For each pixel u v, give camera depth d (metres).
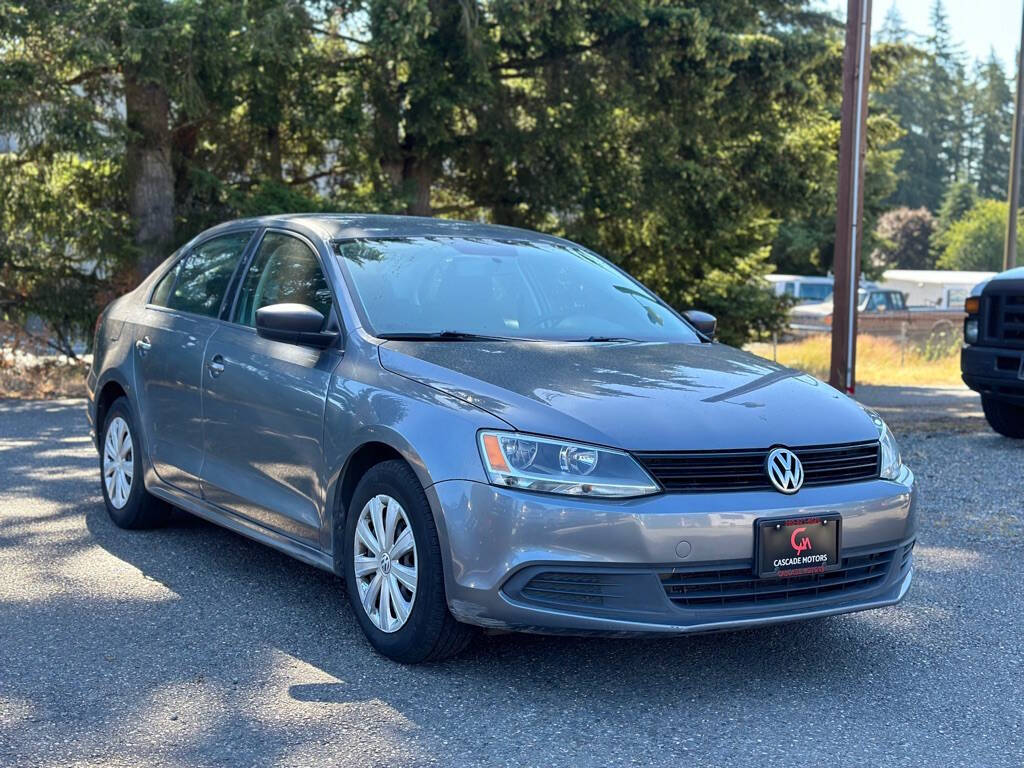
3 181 13.61
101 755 3.21
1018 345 9.07
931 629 4.59
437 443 3.80
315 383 4.44
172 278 6.05
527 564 3.58
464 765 3.18
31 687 3.74
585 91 15.30
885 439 4.21
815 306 31.89
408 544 3.91
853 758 3.29
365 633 4.13
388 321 4.52
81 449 8.65
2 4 11.40
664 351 4.60
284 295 4.97
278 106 14.14
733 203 17.30
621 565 3.56
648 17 14.65
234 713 3.54
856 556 3.91
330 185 16.38
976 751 3.37
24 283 14.23
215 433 5.10
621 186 16.66
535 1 13.75
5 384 13.71
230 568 5.26
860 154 11.02
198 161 14.90
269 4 12.88
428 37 14.03
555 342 4.58
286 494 4.61
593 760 3.24
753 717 3.60
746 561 3.67
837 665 4.13
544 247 5.47
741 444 3.75
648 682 3.90
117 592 4.85
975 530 6.34
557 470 3.61
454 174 17.08
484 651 4.16
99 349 6.39
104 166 14.21
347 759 3.21
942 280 40.16
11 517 6.25
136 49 11.74
